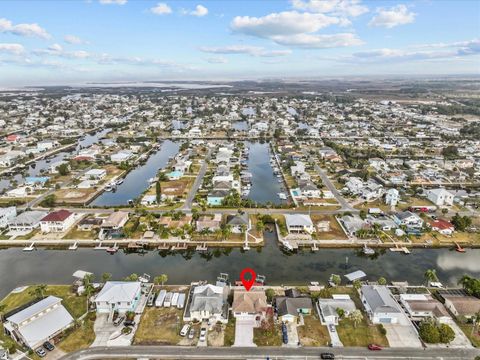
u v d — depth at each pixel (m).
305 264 102.06
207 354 66.31
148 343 68.75
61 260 103.81
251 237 115.56
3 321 73.69
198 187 164.00
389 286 88.75
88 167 199.38
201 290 81.94
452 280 94.31
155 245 110.69
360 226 117.81
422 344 69.06
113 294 77.69
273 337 70.62
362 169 193.62
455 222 122.50
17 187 160.25
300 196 151.75
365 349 67.81
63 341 68.88
